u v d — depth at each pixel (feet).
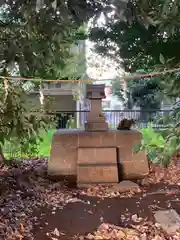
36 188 16.44
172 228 11.89
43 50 9.80
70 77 18.47
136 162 19.12
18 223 12.17
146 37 18.81
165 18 8.14
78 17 6.74
